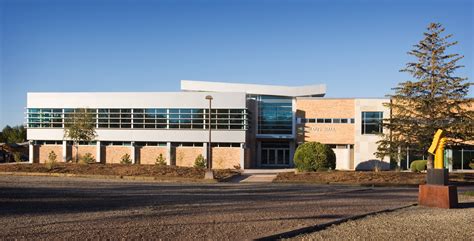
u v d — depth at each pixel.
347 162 47.28
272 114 49.50
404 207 13.82
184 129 44.88
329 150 31.80
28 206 12.63
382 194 18.70
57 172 28.02
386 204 14.62
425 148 29.03
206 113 44.75
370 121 46.34
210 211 12.21
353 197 17.12
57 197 15.08
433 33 28.48
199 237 8.43
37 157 47.25
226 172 31.78
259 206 13.56
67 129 41.09
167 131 45.12
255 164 50.09
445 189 13.83
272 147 50.38
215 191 19.05
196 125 44.81
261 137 49.28
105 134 45.84
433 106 28.33
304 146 31.95
